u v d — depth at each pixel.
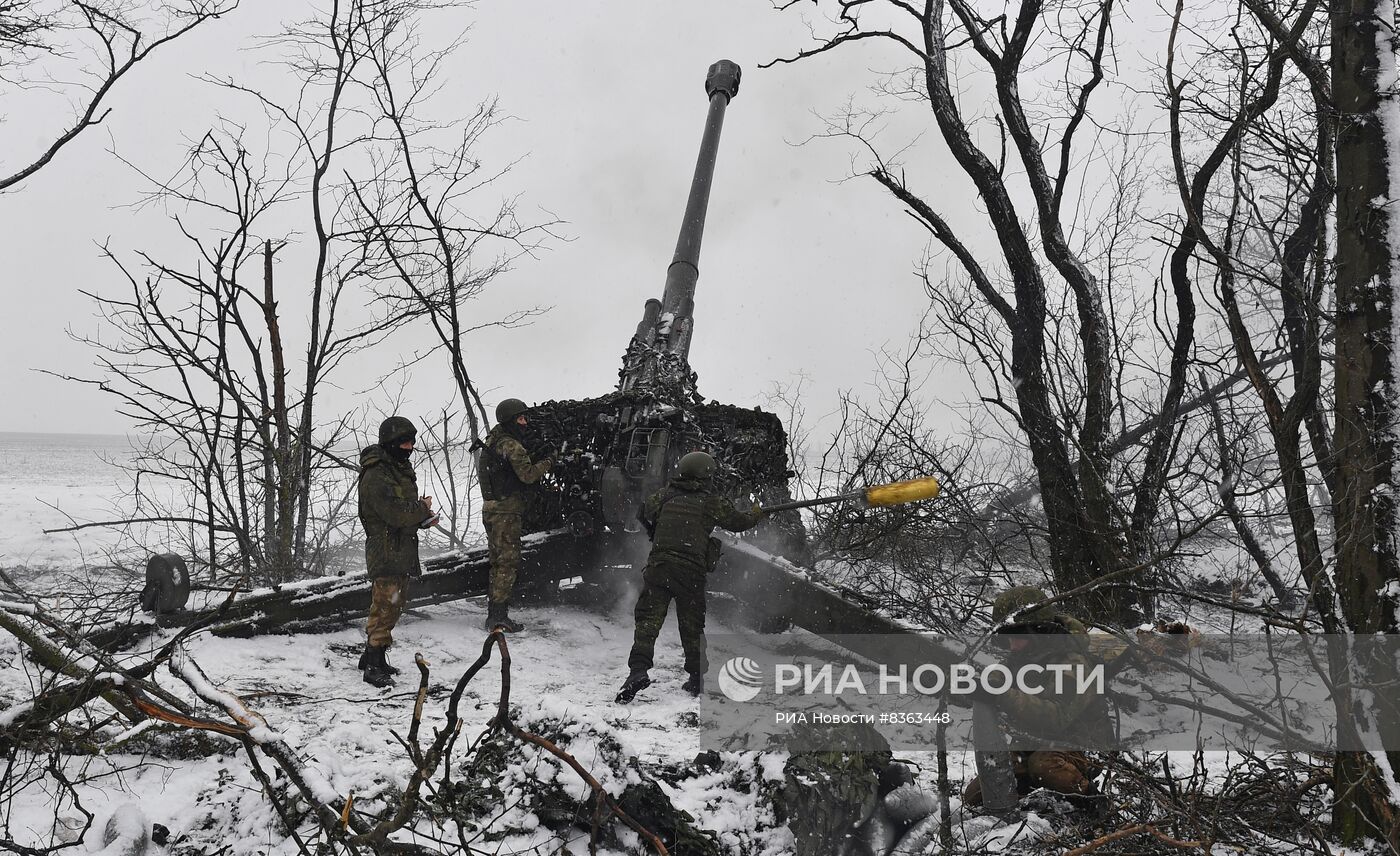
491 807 4.23
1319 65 4.75
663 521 6.39
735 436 8.30
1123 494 6.89
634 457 7.93
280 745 3.65
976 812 4.24
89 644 4.61
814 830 3.94
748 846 4.03
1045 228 7.39
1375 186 4.12
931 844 4.03
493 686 6.27
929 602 6.79
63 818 4.14
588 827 4.13
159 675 5.89
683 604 6.25
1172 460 6.84
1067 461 7.04
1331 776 4.23
